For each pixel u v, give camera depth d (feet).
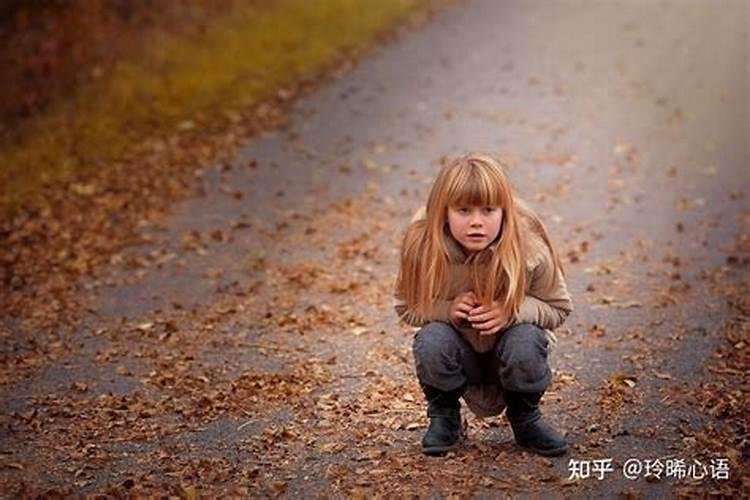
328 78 140.46
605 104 126.21
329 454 50.52
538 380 46.88
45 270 85.46
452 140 115.65
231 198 100.78
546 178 102.17
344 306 73.67
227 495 46.96
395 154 111.86
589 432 51.55
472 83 137.18
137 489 47.80
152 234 92.38
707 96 126.93
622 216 90.89
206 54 144.05
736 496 44.57
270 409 56.44
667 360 60.80
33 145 116.67
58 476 50.11
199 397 59.00
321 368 62.13
